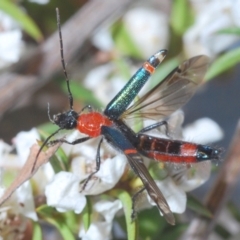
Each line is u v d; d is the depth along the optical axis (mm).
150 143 85
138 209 84
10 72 98
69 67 104
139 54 106
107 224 85
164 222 93
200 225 89
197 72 89
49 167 86
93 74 107
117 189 84
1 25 101
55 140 82
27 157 84
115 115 87
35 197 86
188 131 98
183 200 84
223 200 89
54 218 85
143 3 108
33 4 107
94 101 100
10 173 87
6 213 85
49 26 108
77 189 83
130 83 88
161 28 105
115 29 106
